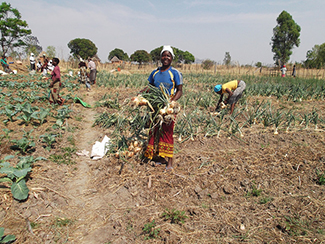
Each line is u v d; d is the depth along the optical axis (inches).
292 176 150.1
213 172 154.6
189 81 599.2
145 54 2397.9
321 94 403.2
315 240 99.5
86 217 119.0
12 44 1504.7
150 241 103.0
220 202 127.7
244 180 142.8
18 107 251.9
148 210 122.6
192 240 102.3
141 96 150.1
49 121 251.9
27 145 172.7
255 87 435.2
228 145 198.7
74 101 342.0
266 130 227.9
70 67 1025.5
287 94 426.9
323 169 154.4
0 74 614.2
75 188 142.7
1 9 1417.3
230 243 100.0
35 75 670.5
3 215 112.0
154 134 157.2
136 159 171.5
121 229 110.2
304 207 121.2
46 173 150.9
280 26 1736.0
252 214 117.5
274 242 99.7
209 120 228.2
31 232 104.3
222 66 1143.0
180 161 170.9
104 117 257.4
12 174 129.8
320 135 211.0
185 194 134.7
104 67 1187.9
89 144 208.2
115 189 140.9
